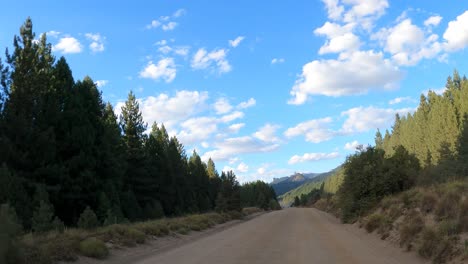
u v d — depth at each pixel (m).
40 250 12.84
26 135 32.16
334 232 28.19
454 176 25.52
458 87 82.88
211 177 108.06
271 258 15.10
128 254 17.08
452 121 62.12
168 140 80.38
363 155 39.09
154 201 56.59
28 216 25.81
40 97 34.59
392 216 23.31
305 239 22.86
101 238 17.91
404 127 93.44
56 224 21.39
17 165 31.66
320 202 112.56
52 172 32.78
